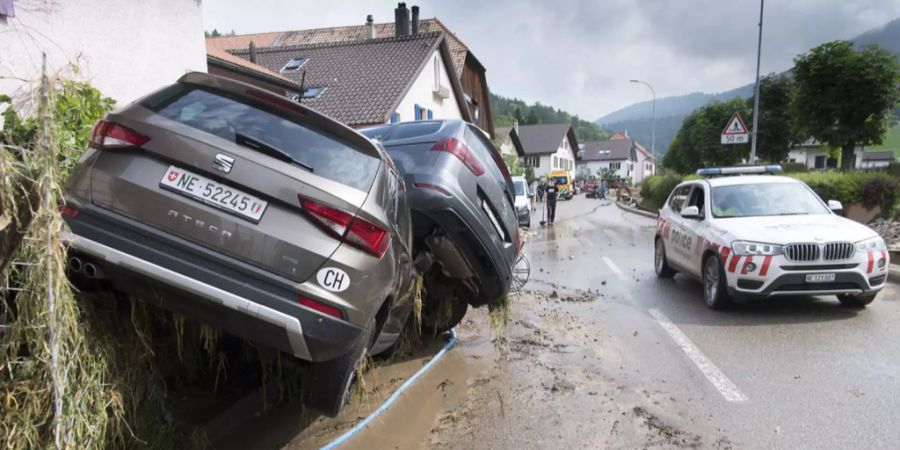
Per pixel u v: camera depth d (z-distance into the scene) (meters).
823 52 18.73
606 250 14.41
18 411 2.47
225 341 3.96
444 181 4.84
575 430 4.03
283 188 2.95
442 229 4.84
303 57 27.59
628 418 4.21
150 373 3.29
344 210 3.06
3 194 2.41
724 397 4.57
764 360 5.43
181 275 2.80
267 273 2.88
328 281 2.98
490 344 6.23
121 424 3.00
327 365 3.34
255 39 39.62
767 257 6.91
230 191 2.91
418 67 24.95
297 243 2.92
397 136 5.65
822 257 6.82
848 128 18.50
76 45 6.91
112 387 2.85
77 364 2.66
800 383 4.80
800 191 8.54
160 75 8.48
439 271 5.57
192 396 3.97
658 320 7.10
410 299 4.61
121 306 3.12
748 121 30.42
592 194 55.34
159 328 3.46
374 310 3.23
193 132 2.96
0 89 5.73
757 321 6.86
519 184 23.31
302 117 3.27
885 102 17.89
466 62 40.53
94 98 4.07
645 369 5.29
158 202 2.84
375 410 4.38
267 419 4.16
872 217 14.86
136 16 7.98
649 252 13.79
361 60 26.38
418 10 37.03
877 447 3.69
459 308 5.94
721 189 8.74
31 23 6.22
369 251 3.15
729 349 5.81
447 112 31.61
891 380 4.79
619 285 9.64
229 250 2.85
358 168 3.32
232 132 3.03
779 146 29.94
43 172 2.54
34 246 2.49
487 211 5.31
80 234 2.79
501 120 116.19
